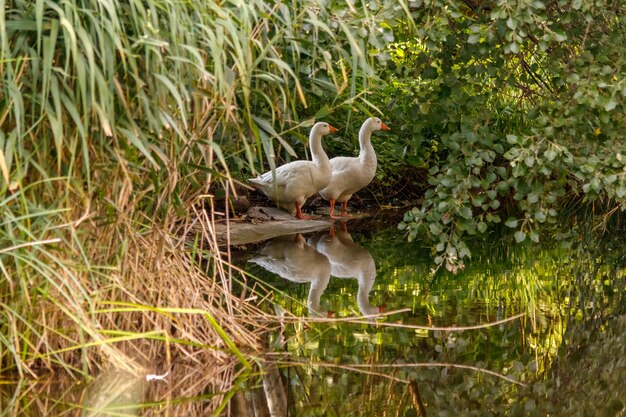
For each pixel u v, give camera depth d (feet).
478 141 35.60
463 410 21.44
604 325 29.60
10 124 22.62
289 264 39.52
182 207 25.59
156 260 25.29
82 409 21.01
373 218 53.31
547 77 40.98
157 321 24.94
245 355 25.73
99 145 23.34
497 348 26.76
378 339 27.58
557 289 35.27
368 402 22.00
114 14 20.66
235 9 26.03
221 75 22.24
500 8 32.83
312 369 24.58
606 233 49.01
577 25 37.32
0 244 22.45
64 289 23.32
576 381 23.72
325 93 34.88
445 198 36.14
